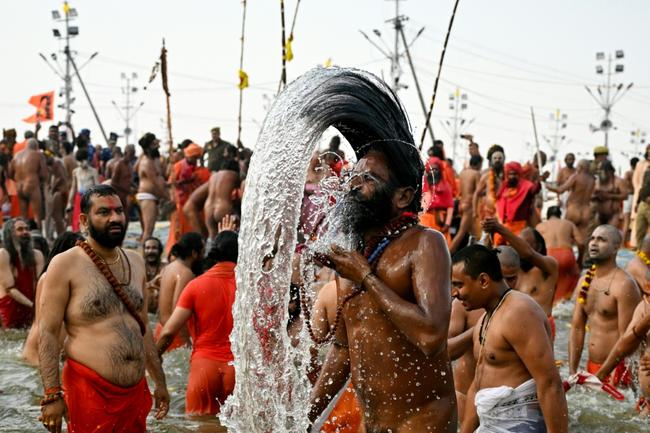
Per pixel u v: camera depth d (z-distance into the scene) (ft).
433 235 11.66
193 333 22.49
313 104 12.01
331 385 12.89
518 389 14.98
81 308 16.81
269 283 12.23
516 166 42.65
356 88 12.07
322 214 12.69
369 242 11.98
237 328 12.43
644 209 55.06
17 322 33.42
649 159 60.13
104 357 16.81
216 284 21.68
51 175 58.85
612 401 22.76
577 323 24.41
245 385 12.46
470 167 55.52
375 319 11.86
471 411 15.88
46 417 16.38
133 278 17.83
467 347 17.61
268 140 12.14
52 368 16.47
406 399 11.85
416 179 12.06
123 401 17.06
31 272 33.99
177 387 24.70
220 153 62.59
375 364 11.92
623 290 23.29
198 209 49.16
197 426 20.38
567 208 55.88
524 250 22.84
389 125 12.00
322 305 13.99
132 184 57.52
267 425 12.54
